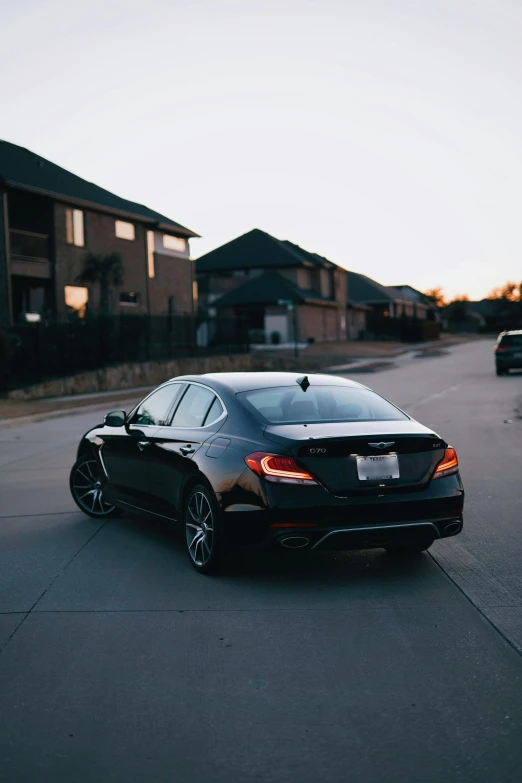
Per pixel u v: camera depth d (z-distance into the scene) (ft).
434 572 20.59
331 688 13.48
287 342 183.01
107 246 127.44
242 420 20.42
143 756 11.27
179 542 24.18
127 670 14.35
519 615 17.04
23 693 13.42
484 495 30.83
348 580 19.94
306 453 18.63
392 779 10.59
